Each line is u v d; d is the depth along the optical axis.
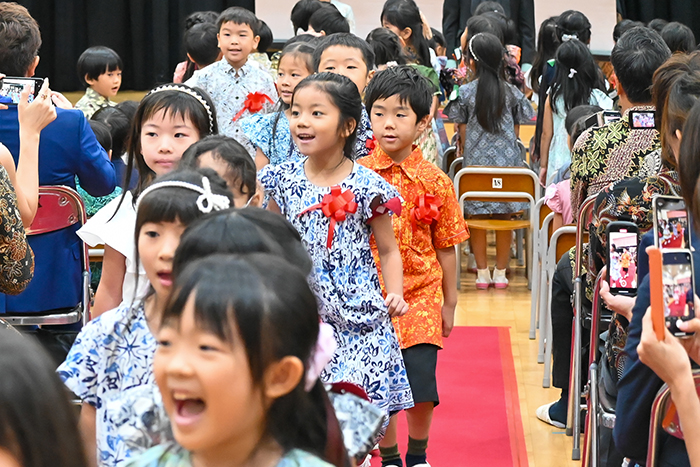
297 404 1.42
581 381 4.23
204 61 7.07
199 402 1.33
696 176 1.99
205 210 2.06
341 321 3.07
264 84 6.07
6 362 1.03
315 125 3.03
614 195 3.32
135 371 2.20
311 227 3.07
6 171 3.01
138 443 1.69
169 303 1.32
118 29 13.13
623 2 13.02
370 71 4.37
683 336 1.91
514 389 4.91
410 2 7.38
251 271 1.33
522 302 6.73
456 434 4.31
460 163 7.68
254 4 13.02
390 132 3.58
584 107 5.57
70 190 3.72
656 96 2.99
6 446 1.02
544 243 5.32
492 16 8.03
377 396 3.09
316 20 6.89
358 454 1.65
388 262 3.19
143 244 2.09
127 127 5.07
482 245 7.07
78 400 2.71
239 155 2.56
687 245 2.01
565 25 7.40
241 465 1.41
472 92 7.19
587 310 4.11
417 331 3.55
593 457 3.08
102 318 2.24
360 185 3.09
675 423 2.04
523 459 4.02
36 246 3.71
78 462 1.06
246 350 1.30
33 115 3.37
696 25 13.15
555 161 6.93
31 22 4.11
